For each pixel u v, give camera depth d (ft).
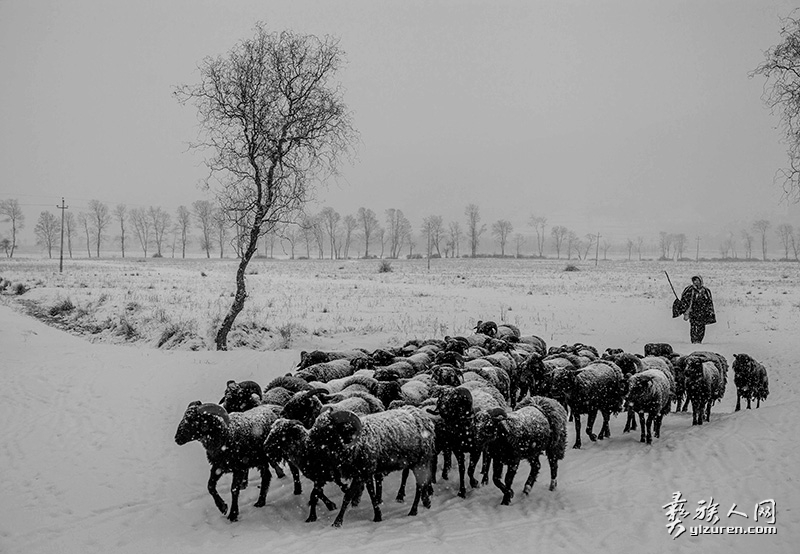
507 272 263.49
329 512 30.81
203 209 459.73
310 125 76.74
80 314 100.99
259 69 75.20
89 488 33.37
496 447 30.60
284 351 71.46
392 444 28.96
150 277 182.29
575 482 34.12
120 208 563.07
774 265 362.94
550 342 82.79
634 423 46.06
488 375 42.60
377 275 229.86
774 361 68.18
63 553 26.40
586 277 228.02
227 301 121.08
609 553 25.05
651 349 55.72
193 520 29.81
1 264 265.54
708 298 79.82
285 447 28.30
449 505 31.37
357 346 79.97
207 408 29.25
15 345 72.49
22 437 41.01
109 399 50.06
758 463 33.78
